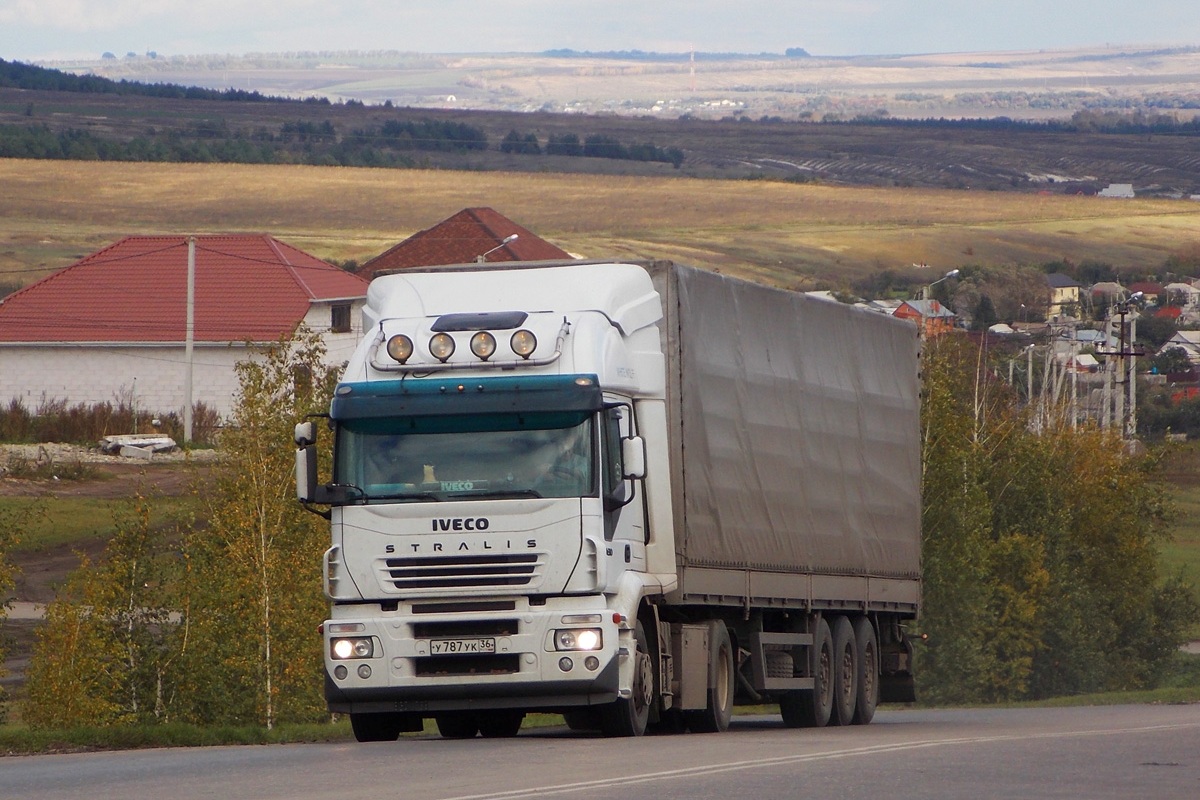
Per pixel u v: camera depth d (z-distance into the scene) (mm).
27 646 118000
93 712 75438
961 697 150875
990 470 172250
